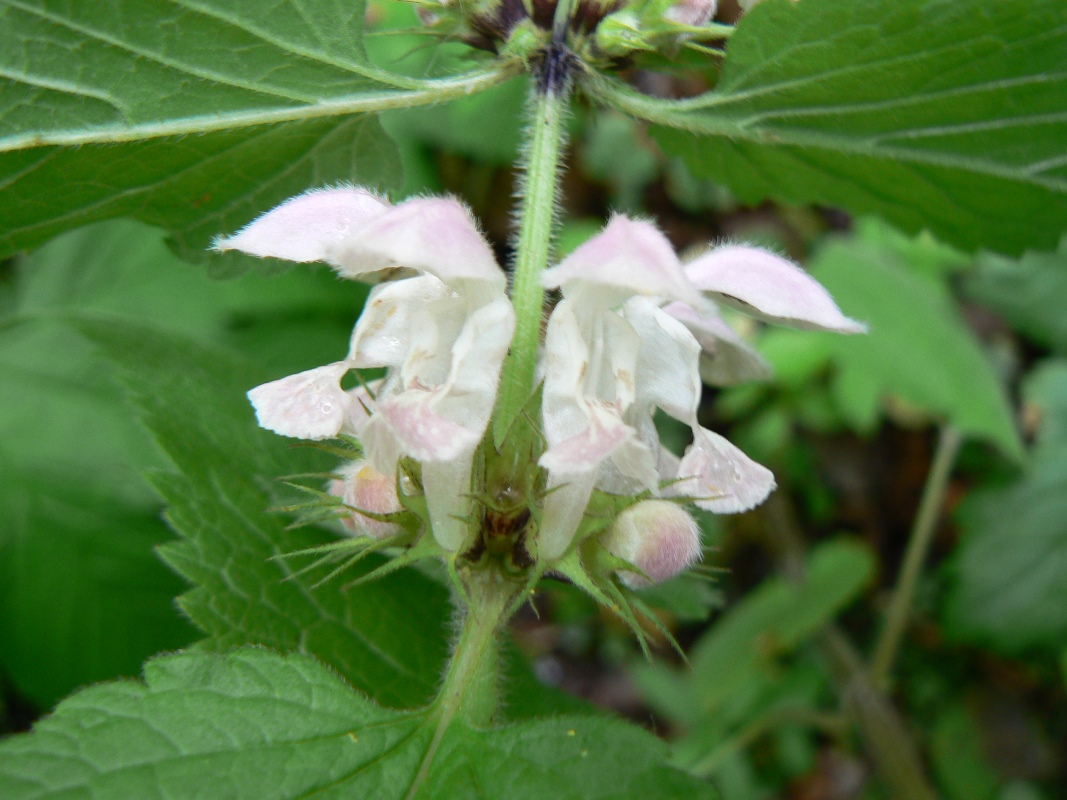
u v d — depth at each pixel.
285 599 0.07
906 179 0.08
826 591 0.14
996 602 0.16
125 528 0.12
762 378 0.08
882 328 0.14
